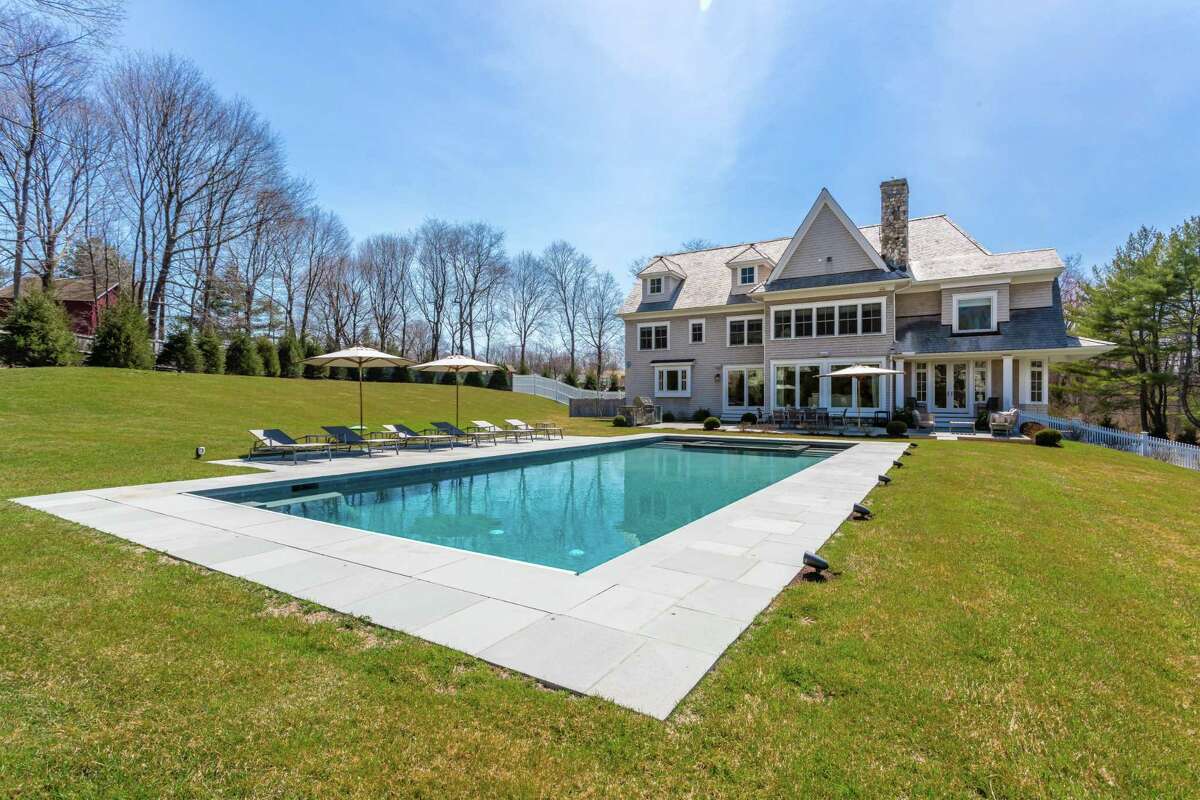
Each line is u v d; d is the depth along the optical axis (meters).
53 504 7.65
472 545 7.21
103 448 12.23
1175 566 5.54
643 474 13.23
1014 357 20.92
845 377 22.61
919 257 23.86
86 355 23.00
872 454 14.34
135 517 6.96
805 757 2.41
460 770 2.33
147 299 30.95
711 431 22.48
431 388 33.62
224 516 7.08
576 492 11.03
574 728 2.61
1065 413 32.72
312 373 33.41
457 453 14.48
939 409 22.61
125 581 4.59
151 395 18.34
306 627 3.72
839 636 3.61
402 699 2.85
